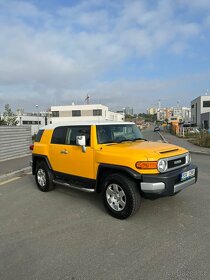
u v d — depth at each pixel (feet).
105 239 13.88
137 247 12.93
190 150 55.52
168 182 15.53
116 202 16.74
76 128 20.36
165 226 15.30
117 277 10.55
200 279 10.28
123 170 16.15
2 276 10.84
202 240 13.46
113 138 19.43
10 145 46.50
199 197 20.67
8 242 13.84
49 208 18.99
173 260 11.66
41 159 23.94
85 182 19.27
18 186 26.11
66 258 12.10
